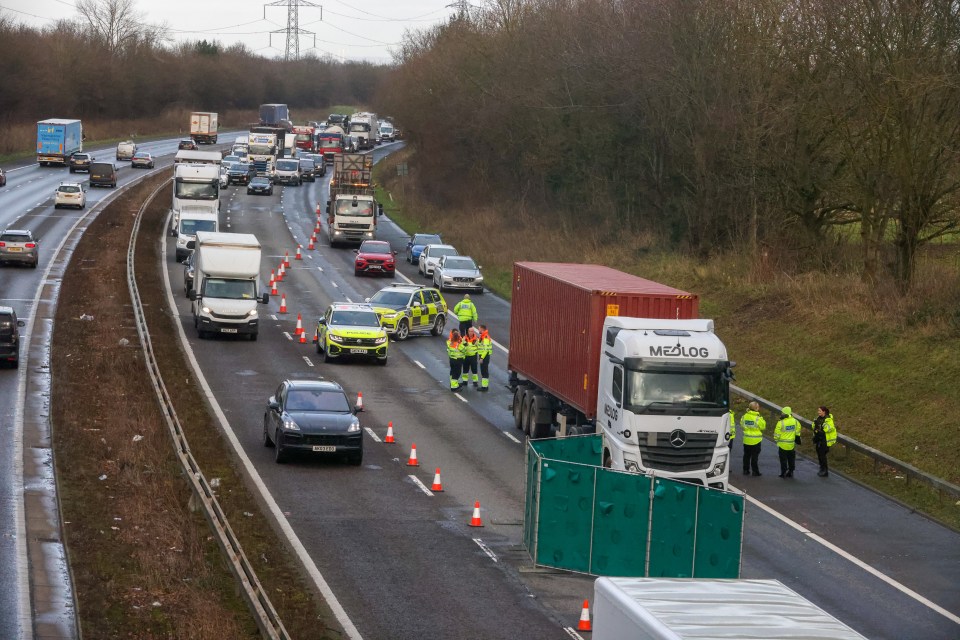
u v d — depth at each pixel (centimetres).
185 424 11581
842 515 9819
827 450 11112
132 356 14862
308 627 6450
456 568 7812
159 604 6694
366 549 8125
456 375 14538
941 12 15188
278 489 9612
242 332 16950
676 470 9588
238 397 13250
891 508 10119
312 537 8325
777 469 11456
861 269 18112
